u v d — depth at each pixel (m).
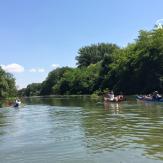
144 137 27.47
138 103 69.81
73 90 172.88
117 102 77.12
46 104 90.12
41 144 26.09
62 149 23.89
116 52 140.50
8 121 45.91
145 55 105.94
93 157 21.25
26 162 20.78
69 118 45.81
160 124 35.09
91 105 72.56
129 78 115.06
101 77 143.88
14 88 121.19
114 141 26.11
